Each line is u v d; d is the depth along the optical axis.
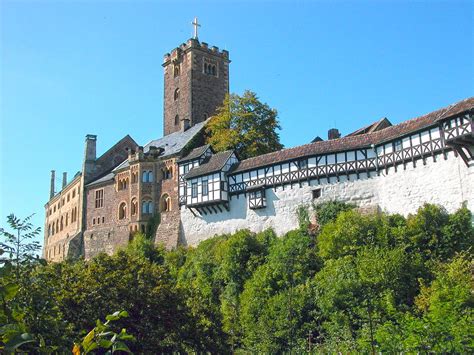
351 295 35.41
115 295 26.30
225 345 31.67
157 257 59.78
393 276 35.88
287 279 41.94
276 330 36.22
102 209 73.62
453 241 37.84
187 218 60.94
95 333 7.11
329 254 42.31
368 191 46.06
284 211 50.88
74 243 75.25
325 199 48.25
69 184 85.62
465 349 12.82
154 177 67.19
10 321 7.66
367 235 41.19
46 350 8.10
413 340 13.23
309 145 51.09
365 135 48.12
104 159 80.62
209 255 52.19
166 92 83.81
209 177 57.53
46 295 10.47
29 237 9.84
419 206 41.69
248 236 49.56
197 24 83.62
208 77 81.62
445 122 38.84
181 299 29.27
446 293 30.88
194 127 71.62
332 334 31.97
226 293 46.09
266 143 65.12
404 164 43.34
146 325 26.98
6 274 8.12
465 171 38.62
